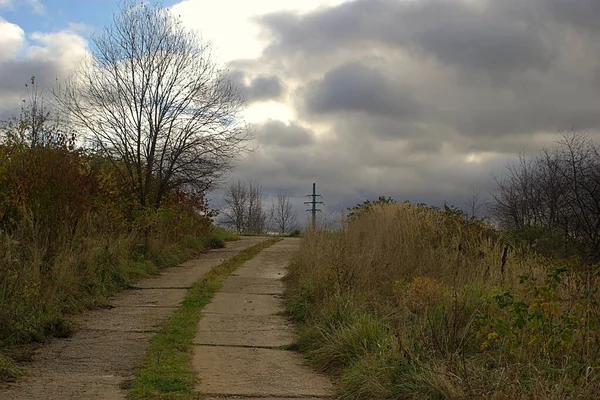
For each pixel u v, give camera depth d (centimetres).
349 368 719
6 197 1214
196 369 725
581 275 902
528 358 642
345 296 963
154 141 1927
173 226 1939
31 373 693
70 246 1206
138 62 1905
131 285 1302
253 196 5778
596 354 631
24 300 870
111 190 1720
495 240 1409
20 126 1447
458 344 732
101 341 852
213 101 1984
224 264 1638
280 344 872
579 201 2161
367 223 1556
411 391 620
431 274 1101
